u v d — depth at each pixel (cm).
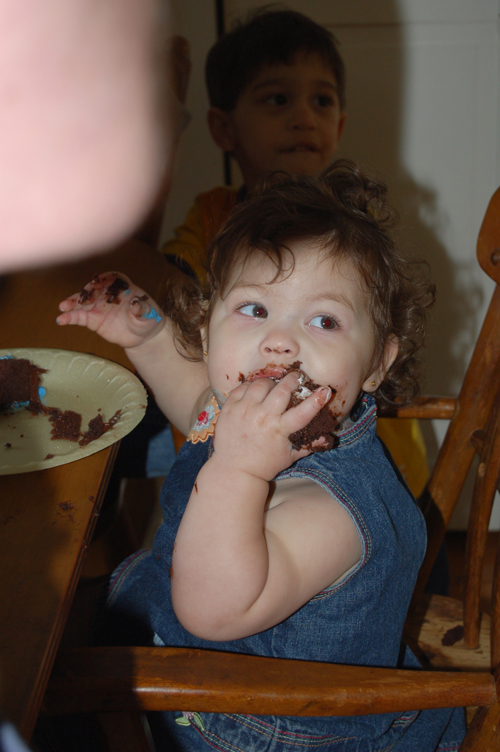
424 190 174
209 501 56
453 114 169
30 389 77
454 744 75
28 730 40
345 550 61
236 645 68
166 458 122
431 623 91
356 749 68
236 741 68
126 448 120
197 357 89
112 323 86
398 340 76
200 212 148
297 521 60
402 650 81
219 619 55
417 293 80
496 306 85
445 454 91
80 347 89
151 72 73
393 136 172
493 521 184
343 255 67
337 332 65
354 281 67
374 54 166
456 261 177
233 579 54
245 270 68
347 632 66
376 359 71
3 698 41
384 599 68
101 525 117
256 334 65
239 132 153
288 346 63
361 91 169
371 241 70
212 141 186
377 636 69
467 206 175
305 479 66
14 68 55
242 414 57
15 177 57
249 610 55
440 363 183
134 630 81
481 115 169
